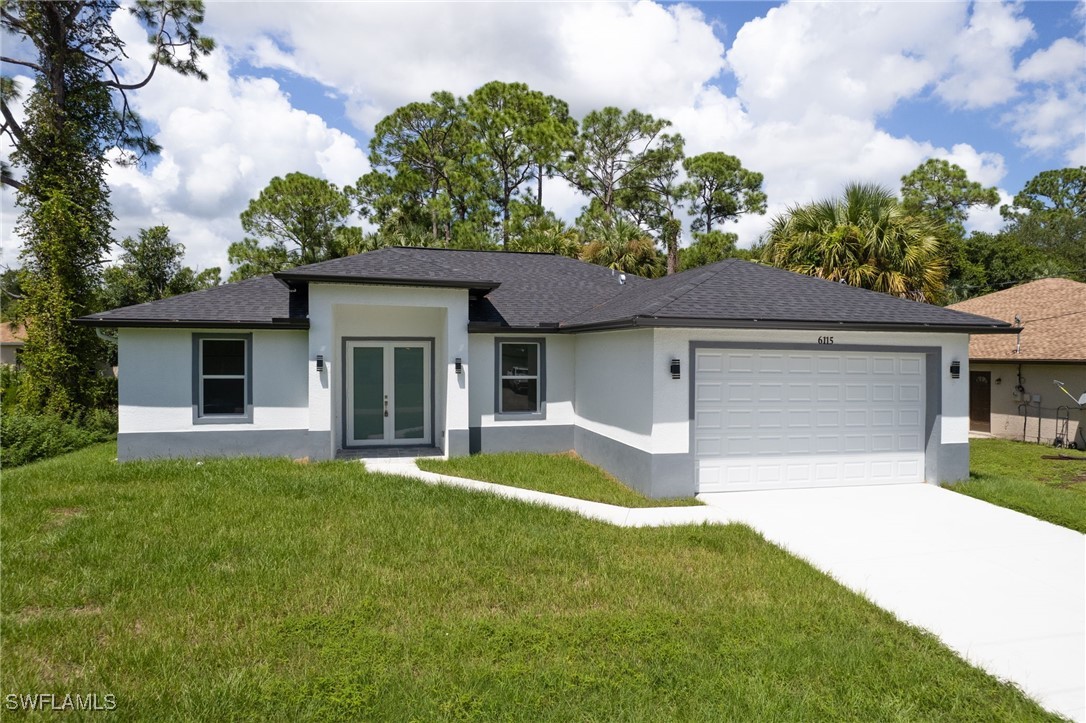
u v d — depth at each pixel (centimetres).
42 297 1905
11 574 562
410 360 1409
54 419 1705
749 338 991
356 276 1145
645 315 908
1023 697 416
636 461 1010
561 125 4003
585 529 768
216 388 1189
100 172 2097
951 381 1075
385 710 372
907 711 386
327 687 395
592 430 1234
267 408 1198
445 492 910
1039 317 1970
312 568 600
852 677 427
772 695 401
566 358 1366
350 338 1372
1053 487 1159
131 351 1148
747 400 1007
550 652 454
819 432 1038
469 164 3569
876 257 1603
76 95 2164
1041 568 668
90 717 359
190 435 1170
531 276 1634
